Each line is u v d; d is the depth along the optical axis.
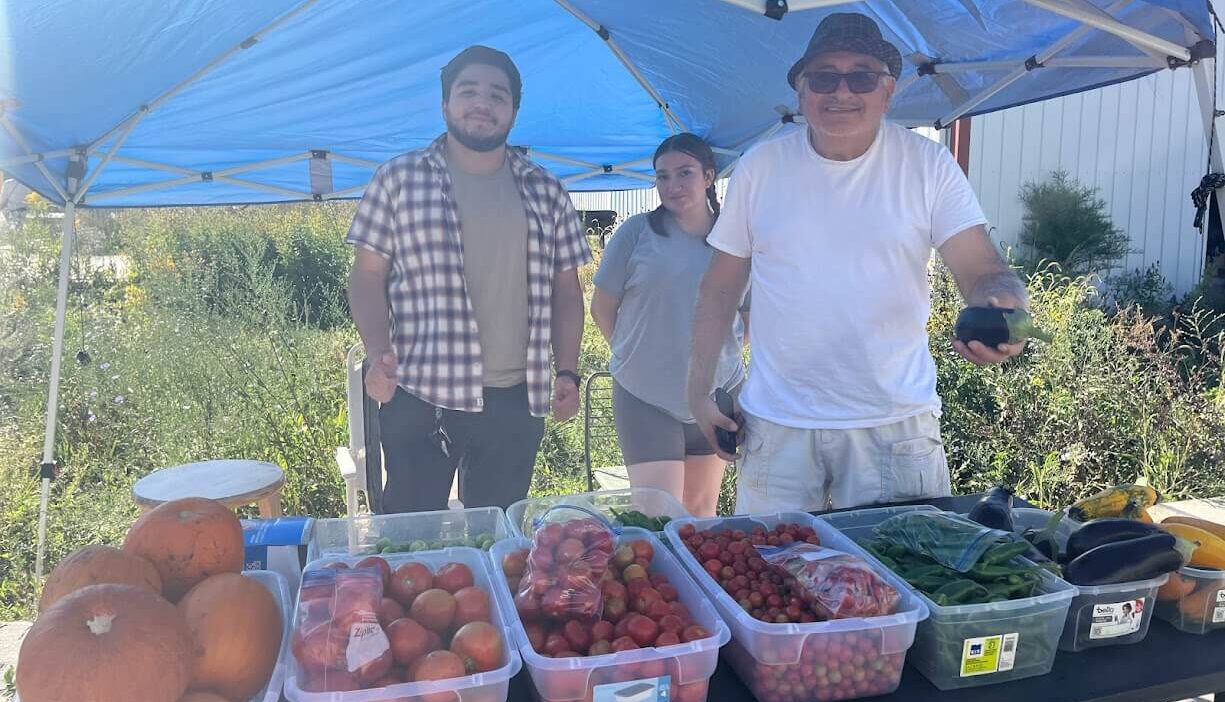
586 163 5.74
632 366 3.62
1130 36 2.47
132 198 5.19
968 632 1.47
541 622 1.47
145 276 8.37
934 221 2.29
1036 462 4.93
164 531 1.44
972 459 5.10
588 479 4.44
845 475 2.36
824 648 1.43
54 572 1.35
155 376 5.93
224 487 3.29
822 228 2.29
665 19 3.66
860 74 2.11
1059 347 5.12
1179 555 1.59
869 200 2.27
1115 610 1.59
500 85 2.86
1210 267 7.43
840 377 2.31
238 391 5.57
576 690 1.32
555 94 4.60
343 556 1.67
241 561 1.53
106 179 4.72
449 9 3.42
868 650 1.44
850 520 2.01
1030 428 5.02
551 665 1.31
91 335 6.62
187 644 1.25
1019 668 1.50
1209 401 5.10
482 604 1.48
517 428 3.15
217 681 1.29
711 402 2.57
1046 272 6.40
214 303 7.09
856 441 2.33
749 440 2.48
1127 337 5.45
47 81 3.18
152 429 5.70
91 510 4.88
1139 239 7.70
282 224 11.30
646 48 4.05
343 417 5.46
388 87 4.14
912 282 2.32
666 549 1.75
